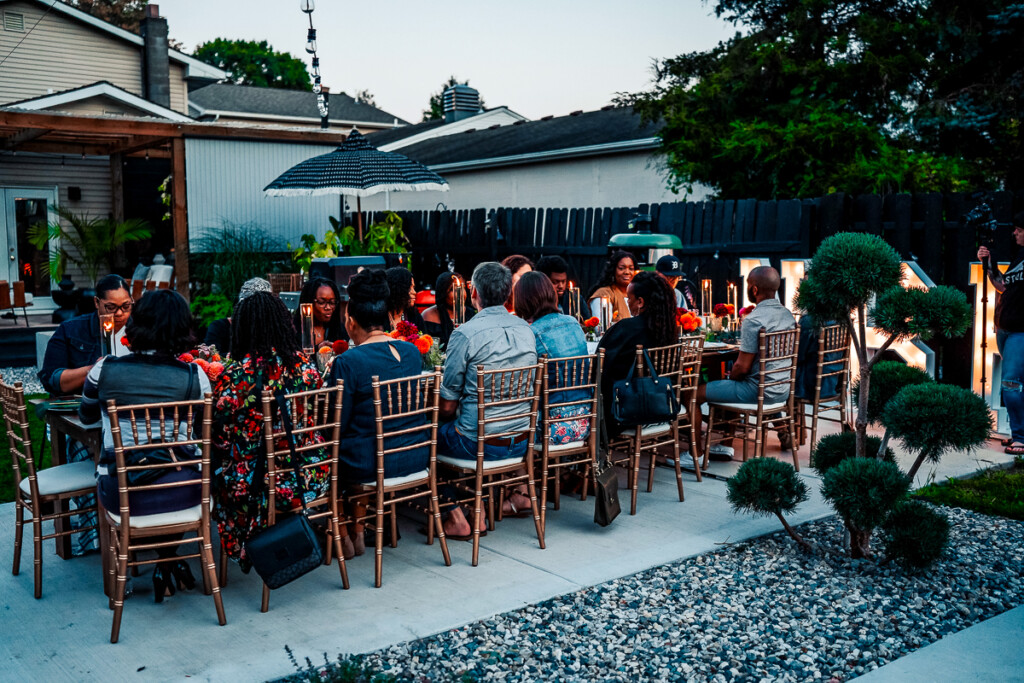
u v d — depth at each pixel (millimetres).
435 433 4027
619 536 4449
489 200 19359
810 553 4215
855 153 11094
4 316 14133
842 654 3209
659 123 16328
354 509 4145
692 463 5875
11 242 15500
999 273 6262
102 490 3381
